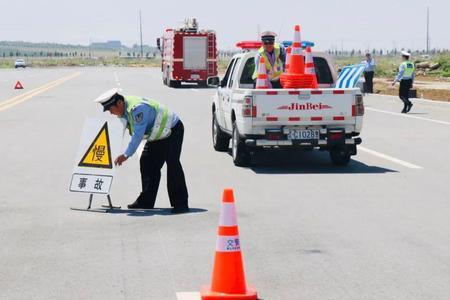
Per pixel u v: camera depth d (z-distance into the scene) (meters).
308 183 16.30
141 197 13.67
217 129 21.53
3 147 22.61
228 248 8.35
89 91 54.62
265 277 9.33
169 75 63.94
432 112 35.31
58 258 10.27
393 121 30.69
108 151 13.54
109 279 9.27
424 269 9.67
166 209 13.59
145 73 110.56
